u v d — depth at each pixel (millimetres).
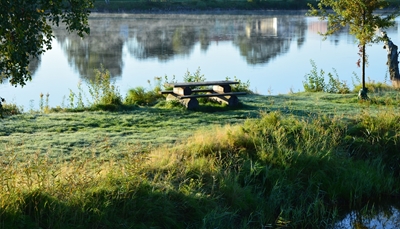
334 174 10820
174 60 33625
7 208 7285
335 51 37906
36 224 7277
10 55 7852
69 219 7559
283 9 86750
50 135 12180
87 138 11875
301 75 28109
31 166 8914
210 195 9047
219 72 29094
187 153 10562
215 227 8469
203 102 16562
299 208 9859
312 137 11609
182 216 8445
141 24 58219
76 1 8227
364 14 17422
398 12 17766
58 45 40250
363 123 12766
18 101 21172
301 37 47250
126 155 9508
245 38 46344
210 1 86000
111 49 38594
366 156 11820
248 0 87250
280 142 11203
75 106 17953
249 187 9750
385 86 20109
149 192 8453
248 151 10922
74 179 8336
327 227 9531
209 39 45406
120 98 16797
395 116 13219
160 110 15320
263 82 26094
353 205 10430
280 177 10180
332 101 17312
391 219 9930
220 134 11453
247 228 8836
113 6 77750
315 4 86688
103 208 7875
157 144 11430
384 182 11148
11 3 7504
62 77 27406
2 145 11055
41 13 8164
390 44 21078
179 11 80688
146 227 7875
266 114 13234
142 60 33531
